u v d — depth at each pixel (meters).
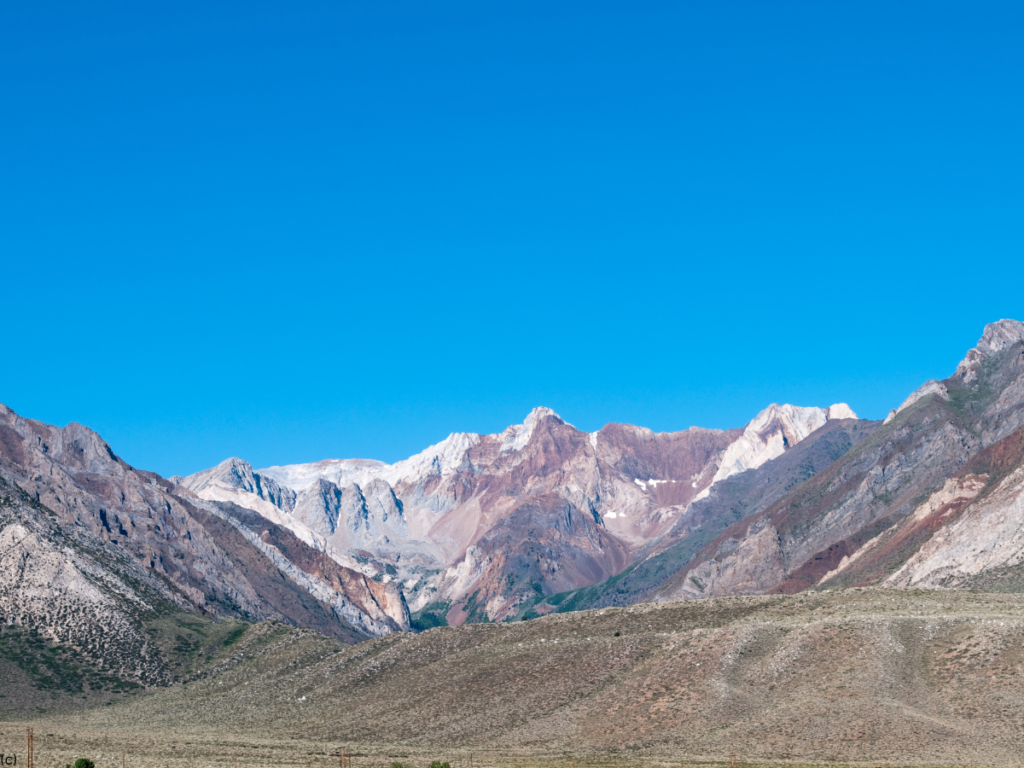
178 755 131.62
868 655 137.00
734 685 138.25
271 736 156.75
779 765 111.00
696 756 120.38
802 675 136.88
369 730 152.62
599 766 115.38
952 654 135.12
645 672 148.12
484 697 155.38
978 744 114.25
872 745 116.94
